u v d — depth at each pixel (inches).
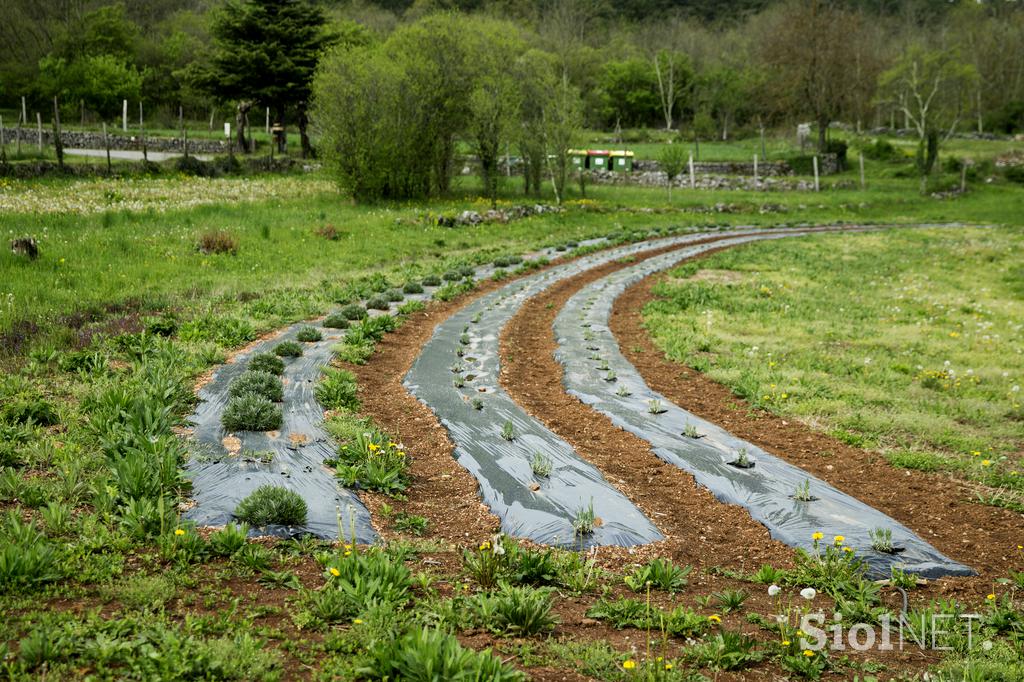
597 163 2185.0
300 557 218.2
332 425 327.9
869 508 287.4
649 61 3442.4
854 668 181.0
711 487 304.7
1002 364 536.1
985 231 1455.5
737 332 615.8
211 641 162.4
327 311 567.5
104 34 2370.8
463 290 709.3
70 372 361.1
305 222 980.6
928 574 238.5
